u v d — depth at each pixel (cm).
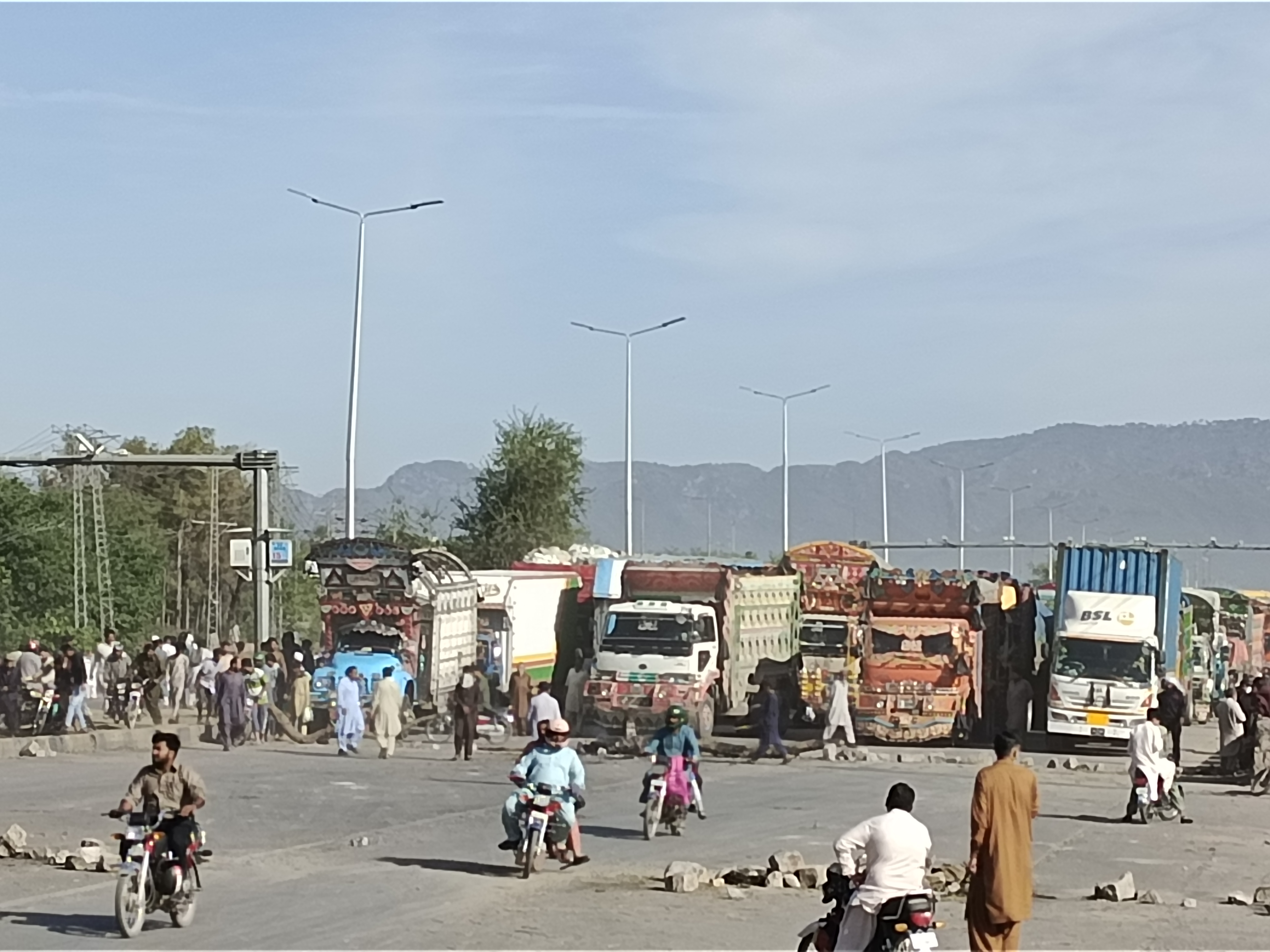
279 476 6650
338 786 2864
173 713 4269
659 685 3997
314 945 1362
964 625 4159
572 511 8325
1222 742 3719
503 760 3531
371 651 4172
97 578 6831
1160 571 4162
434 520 8400
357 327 4653
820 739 4344
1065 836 2477
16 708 3641
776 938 1445
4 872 1795
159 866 1433
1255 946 1484
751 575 4541
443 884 1752
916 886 1178
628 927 1490
